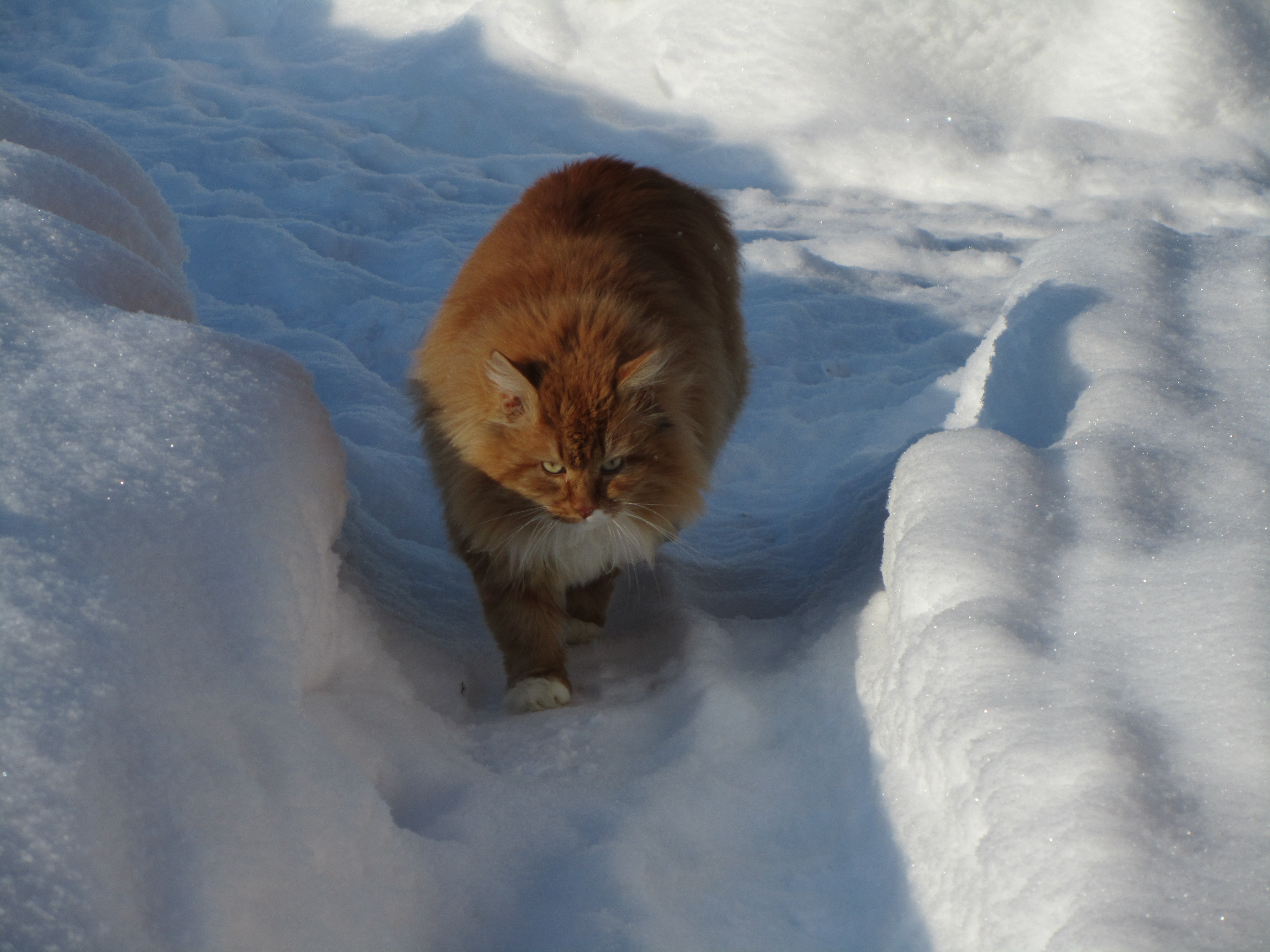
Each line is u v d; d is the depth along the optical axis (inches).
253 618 119.6
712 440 133.4
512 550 130.3
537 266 130.7
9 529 118.2
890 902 119.9
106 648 117.0
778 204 222.5
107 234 128.4
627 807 123.6
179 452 121.2
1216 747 116.6
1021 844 116.6
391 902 118.8
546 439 128.3
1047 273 134.5
